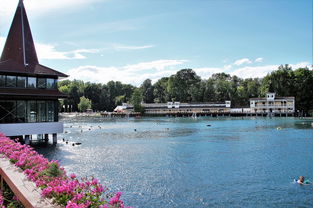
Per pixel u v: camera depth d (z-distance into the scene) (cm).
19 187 748
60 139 5291
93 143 4869
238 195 2195
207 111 15100
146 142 5022
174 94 17388
